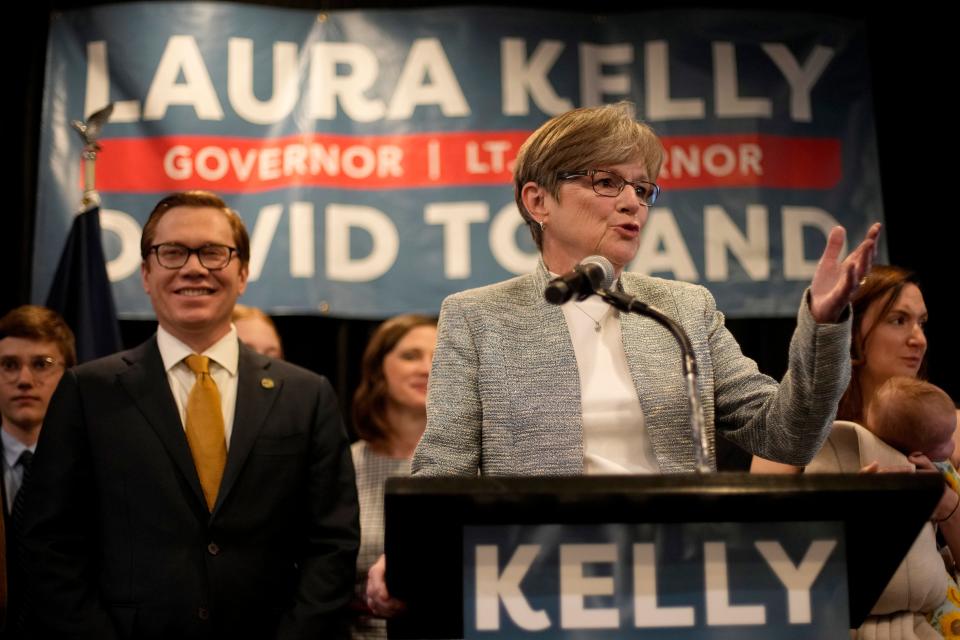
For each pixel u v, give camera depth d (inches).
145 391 91.6
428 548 51.5
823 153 142.6
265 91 141.1
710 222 140.3
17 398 114.3
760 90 143.2
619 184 69.4
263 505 89.4
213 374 95.3
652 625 50.9
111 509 87.4
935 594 80.7
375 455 120.7
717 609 50.9
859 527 51.0
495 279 138.4
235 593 86.2
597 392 67.1
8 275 143.9
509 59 142.8
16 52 145.9
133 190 138.1
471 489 48.2
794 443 60.6
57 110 139.8
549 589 51.2
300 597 87.7
